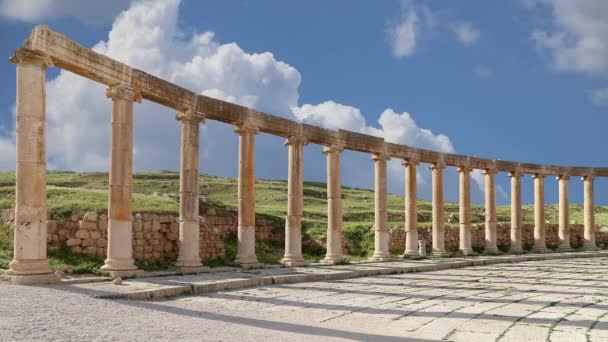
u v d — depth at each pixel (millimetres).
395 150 43344
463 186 49219
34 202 20953
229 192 78625
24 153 21000
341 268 33062
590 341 13719
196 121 30156
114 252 24969
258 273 28703
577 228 61344
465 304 19984
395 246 47250
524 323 16156
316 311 18094
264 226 44625
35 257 20719
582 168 57625
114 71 25391
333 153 38969
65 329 12594
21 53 21078
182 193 29484
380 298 21516
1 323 12828
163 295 19766
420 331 14898
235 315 16547
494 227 50562
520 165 53344
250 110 33562
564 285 26406
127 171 25609
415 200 44594
